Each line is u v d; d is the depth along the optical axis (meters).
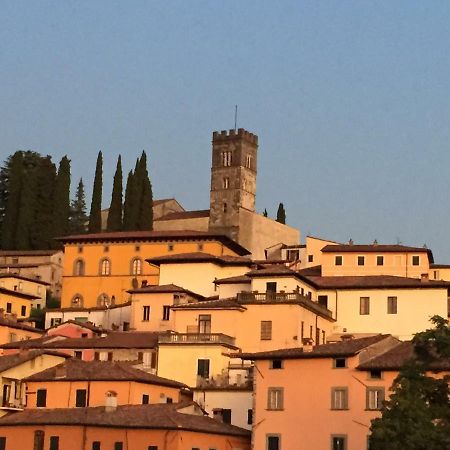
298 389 114.44
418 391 95.56
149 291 161.88
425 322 149.75
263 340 141.62
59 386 125.06
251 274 149.38
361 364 112.50
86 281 193.62
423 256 174.88
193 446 111.75
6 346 148.38
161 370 138.12
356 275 173.62
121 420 112.75
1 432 116.31
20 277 193.25
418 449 90.69
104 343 145.50
